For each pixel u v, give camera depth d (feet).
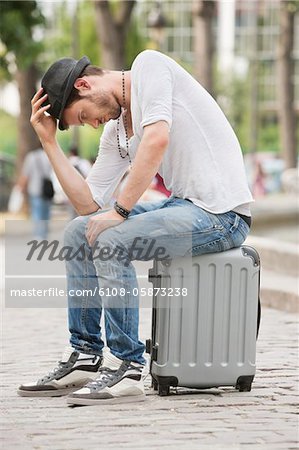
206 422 33.73
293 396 37.73
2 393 38.68
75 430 32.71
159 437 31.86
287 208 161.89
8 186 172.45
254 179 233.14
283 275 76.02
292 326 57.36
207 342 37.29
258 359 45.85
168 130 35.58
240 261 37.19
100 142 38.34
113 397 36.35
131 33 230.48
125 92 36.37
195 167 36.50
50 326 57.77
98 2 158.81
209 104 36.70
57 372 38.09
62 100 36.27
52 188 116.37
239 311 37.47
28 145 170.30
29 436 31.99
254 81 249.55
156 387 38.63
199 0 193.98
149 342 38.06
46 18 139.54
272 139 470.80
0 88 303.27
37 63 170.71
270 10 438.40
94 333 38.19
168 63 36.32
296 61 456.45
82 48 232.94
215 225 36.40
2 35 137.18
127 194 35.86
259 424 33.53
